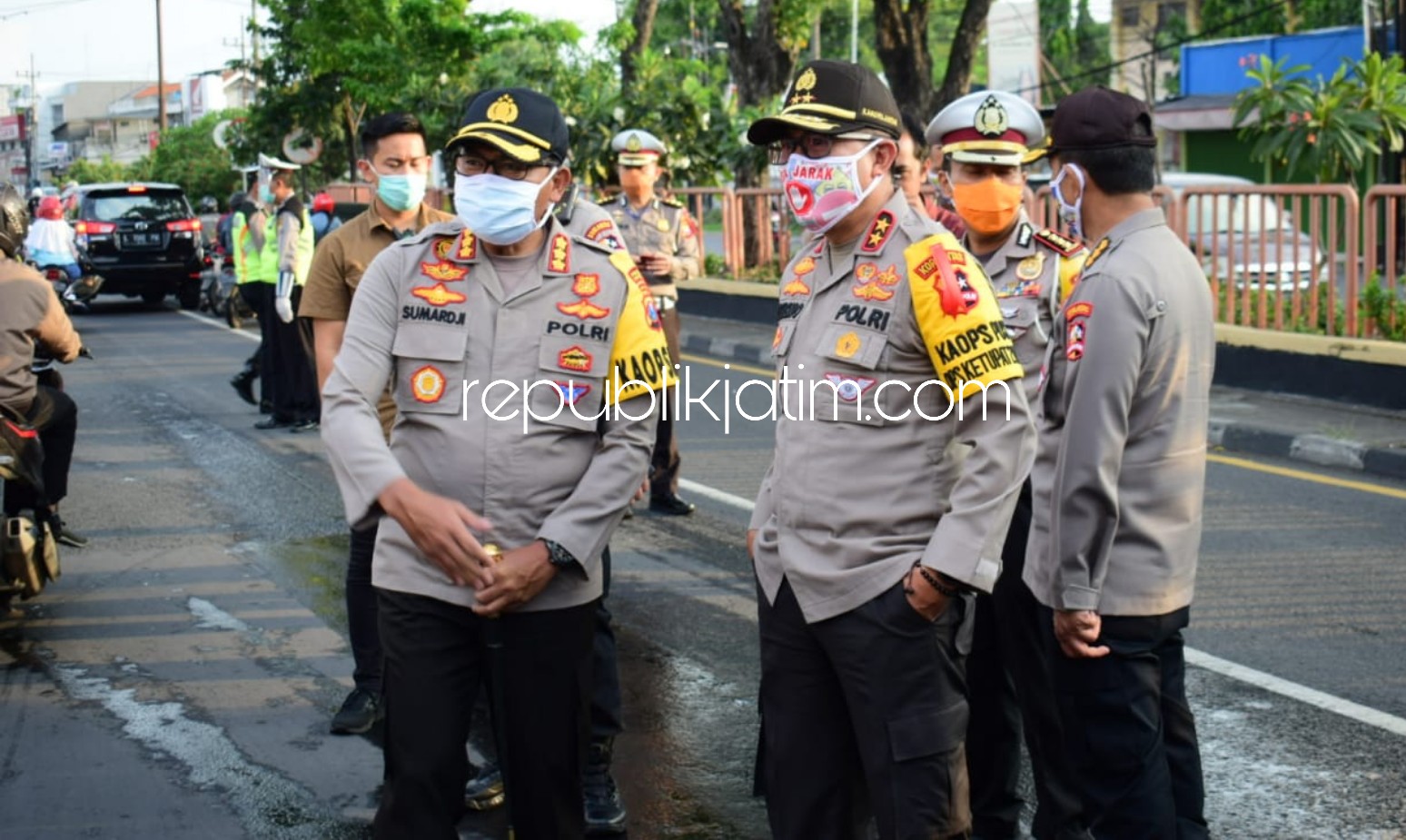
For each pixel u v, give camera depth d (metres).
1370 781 4.41
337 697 5.25
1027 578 3.38
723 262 17.92
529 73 20.39
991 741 4.03
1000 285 4.04
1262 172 30.66
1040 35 47.78
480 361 3.21
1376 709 4.97
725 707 5.14
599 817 4.16
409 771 3.14
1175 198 11.52
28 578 5.85
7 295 5.73
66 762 4.67
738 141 17.88
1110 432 3.08
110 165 67.81
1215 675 5.32
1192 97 32.94
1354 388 10.30
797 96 3.20
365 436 3.14
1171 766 3.40
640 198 7.74
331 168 30.80
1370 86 14.43
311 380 10.80
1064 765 3.81
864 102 3.15
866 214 3.20
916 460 3.11
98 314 20.80
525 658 3.20
